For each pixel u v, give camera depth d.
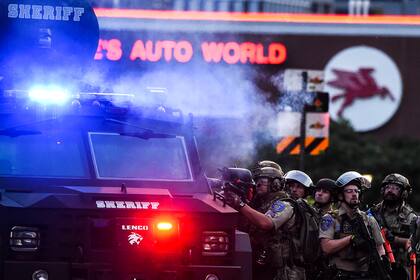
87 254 27.17
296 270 30.47
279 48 94.19
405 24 104.69
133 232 27.34
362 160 82.19
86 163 29.30
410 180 83.56
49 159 29.19
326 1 142.88
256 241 30.59
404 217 35.75
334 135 83.94
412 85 105.25
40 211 27.17
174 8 105.75
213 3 112.06
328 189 33.06
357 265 30.61
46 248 27.17
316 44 100.31
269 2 122.38
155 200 27.83
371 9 153.12
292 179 33.19
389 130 105.38
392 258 32.88
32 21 31.11
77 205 27.30
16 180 28.69
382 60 104.44
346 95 104.56
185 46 83.94
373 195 74.69
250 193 31.12
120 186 29.11
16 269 26.88
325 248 30.47
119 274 27.23
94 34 31.52
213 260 27.91
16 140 29.23
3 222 27.08
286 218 30.14
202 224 27.89
